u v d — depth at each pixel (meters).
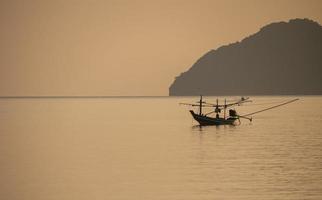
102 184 107.06
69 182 109.38
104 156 150.12
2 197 96.25
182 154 153.75
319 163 133.50
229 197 95.69
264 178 112.88
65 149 169.25
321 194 98.00
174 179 112.19
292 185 105.50
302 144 179.12
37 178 114.00
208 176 115.56
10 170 124.94
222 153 155.38
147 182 109.06
